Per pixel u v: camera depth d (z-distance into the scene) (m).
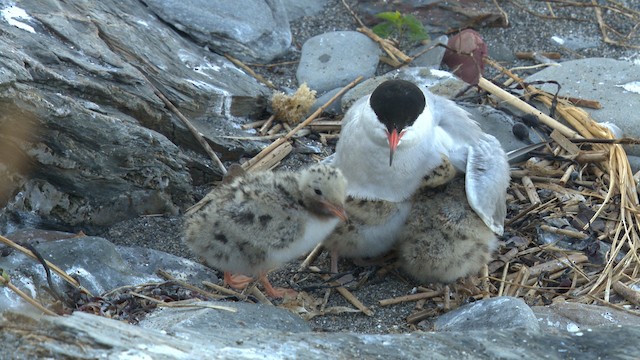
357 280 10.77
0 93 9.96
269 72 14.13
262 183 9.95
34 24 11.41
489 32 15.34
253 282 10.43
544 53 14.88
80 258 9.96
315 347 8.08
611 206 12.03
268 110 13.36
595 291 10.64
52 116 10.37
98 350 7.41
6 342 7.51
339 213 9.77
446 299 10.38
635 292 10.48
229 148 12.34
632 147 12.95
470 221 10.33
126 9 13.11
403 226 10.57
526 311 9.32
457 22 15.25
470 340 8.43
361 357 7.99
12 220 10.82
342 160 10.59
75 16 11.95
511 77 14.02
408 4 15.30
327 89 13.86
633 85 13.78
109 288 9.84
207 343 7.92
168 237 11.27
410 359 8.02
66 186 10.96
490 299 9.66
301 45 14.77
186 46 13.44
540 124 13.16
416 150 10.23
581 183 12.48
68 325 7.64
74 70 10.98
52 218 11.02
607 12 15.85
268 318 9.17
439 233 10.27
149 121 11.70
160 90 12.15
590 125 13.04
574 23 15.62
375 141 10.16
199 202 11.39
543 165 12.73
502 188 10.70
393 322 10.11
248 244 9.86
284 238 9.88
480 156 10.65
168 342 7.75
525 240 11.46
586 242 11.35
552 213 11.91
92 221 11.21
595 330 8.73
